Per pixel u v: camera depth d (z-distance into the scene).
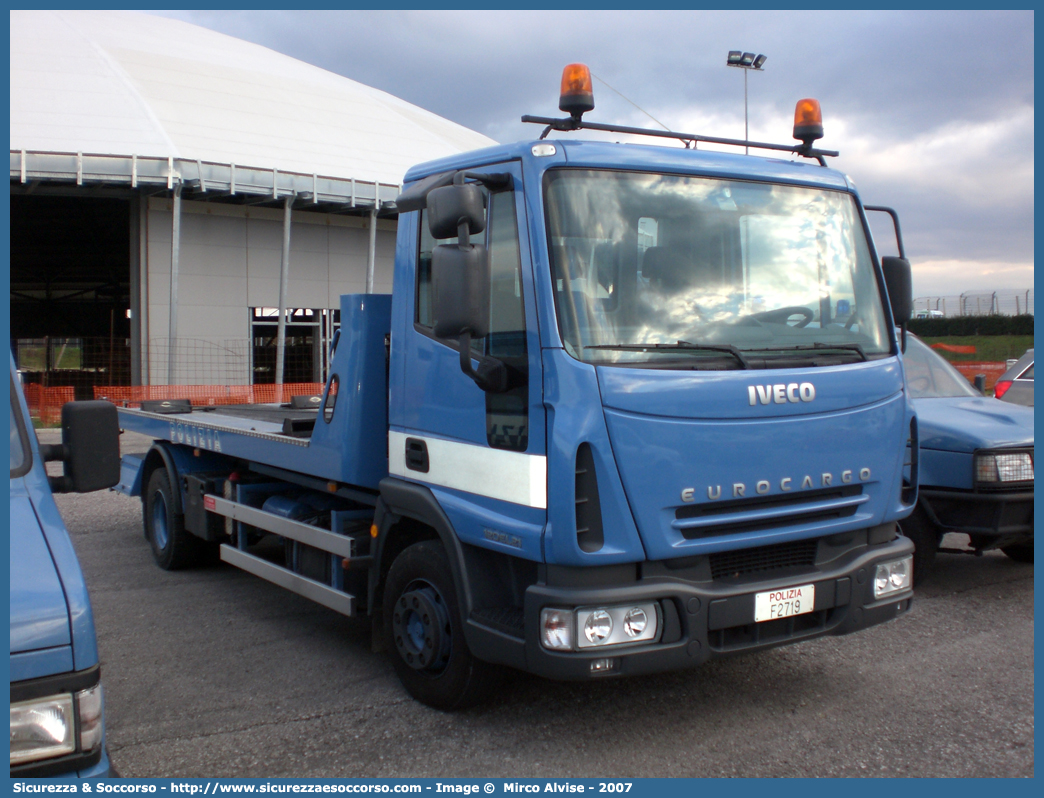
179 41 37.34
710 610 3.83
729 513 3.94
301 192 25.20
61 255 40.19
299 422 6.22
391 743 4.22
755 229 4.36
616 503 3.69
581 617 3.65
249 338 27.50
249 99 31.53
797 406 4.09
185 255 26.22
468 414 4.21
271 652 5.64
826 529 4.18
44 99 25.92
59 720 2.47
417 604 4.58
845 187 4.75
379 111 37.03
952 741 4.15
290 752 4.14
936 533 6.63
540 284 3.80
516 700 4.74
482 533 4.07
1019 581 7.05
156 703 4.79
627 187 4.07
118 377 31.53
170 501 7.76
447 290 3.70
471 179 3.99
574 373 3.71
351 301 5.15
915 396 7.45
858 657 5.33
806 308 4.39
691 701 4.69
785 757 4.01
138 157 22.72
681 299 4.06
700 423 3.85
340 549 5.20
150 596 7.07
